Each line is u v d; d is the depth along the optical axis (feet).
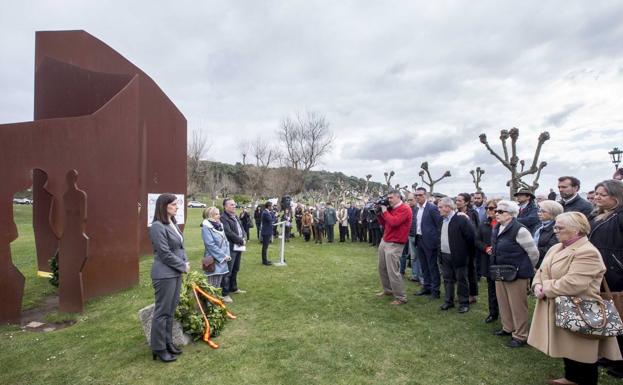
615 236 10.91
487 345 13.08
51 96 29.01
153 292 21.02
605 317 9.03
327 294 20.07
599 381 10.47
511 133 29.35
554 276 9.87
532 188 35.37
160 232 11.99
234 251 19.98
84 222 17.88
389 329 14.73
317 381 10.78
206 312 14.35
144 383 10.85
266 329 14.97
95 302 19.54
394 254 17.95
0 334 15.35
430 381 10.66
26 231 56.44
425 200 20.04
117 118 21.67
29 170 18.08
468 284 16.90
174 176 37.17
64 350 13.33
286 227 48.93
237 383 10.73
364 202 46.44
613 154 28.96
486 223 16.26
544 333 10.05
